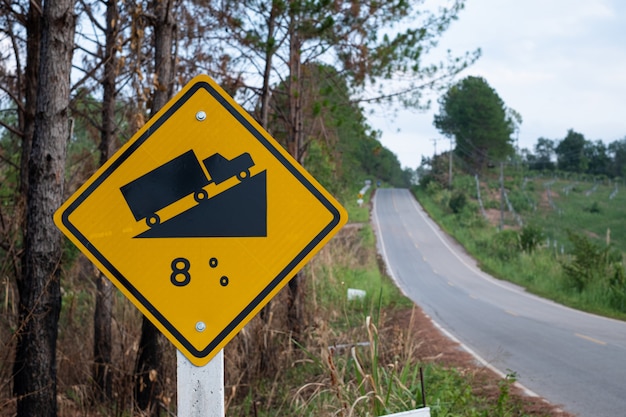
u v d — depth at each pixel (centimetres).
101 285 820
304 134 1241
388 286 2641
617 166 13650
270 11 955
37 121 478
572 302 2450
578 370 1063
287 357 825
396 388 596
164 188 253
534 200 8975
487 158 10919
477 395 841
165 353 730
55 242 479
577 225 6919
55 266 477
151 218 252
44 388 473
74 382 736
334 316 1130
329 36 1019
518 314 2042
